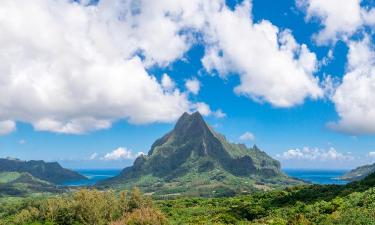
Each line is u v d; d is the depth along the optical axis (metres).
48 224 142.25
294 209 154.00
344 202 134.50
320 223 119.00
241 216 168.12
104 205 143.62
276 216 151.00
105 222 140.62
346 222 108.75
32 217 155.12
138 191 150.38
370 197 123.75
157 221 113.44
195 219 166.50
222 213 172.25
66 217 144.25
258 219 156.12
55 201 154.38
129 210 145.00
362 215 107.75
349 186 175.00
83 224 141.38
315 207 142.38
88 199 144.38
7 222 172.62
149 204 150.12
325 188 192.12
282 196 199.12
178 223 157.38
